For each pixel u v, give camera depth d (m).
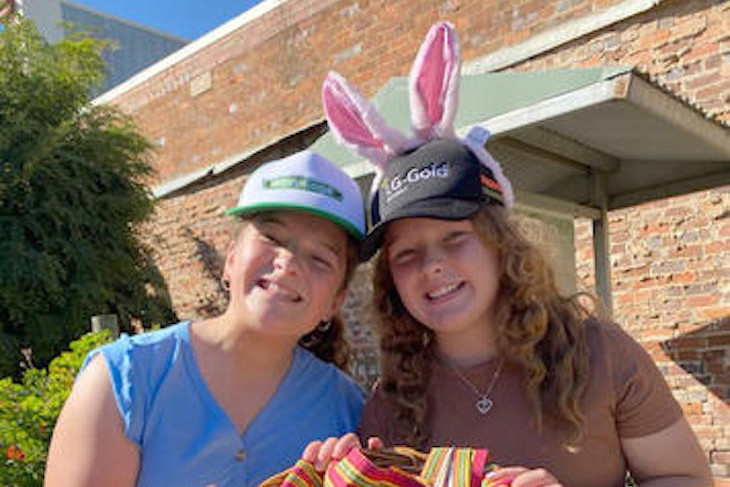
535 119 2.67
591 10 4.33
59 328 6.94
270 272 1.49
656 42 4.05
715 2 3.82
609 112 2.74
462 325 1.58
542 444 1.51
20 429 2.79
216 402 1.48
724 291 3.90
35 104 7.32
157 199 8.06
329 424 1.64
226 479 1.45
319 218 1.53
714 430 3.93
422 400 1.65
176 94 8.03
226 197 7.38
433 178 1.57
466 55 5.00
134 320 8.00
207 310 7.67
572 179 3.99
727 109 3.76
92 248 7.30
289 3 6.48
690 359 4.03
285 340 1.55
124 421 1.38
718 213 3.93
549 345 1.57
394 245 1.65
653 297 4.19
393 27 5.50
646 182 3.95
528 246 1.61
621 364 1.52
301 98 6.38
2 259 6.69
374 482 1.27
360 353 4.85
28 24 7.75
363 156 1.74
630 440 1.51
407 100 3.05
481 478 1.28
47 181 7.10
